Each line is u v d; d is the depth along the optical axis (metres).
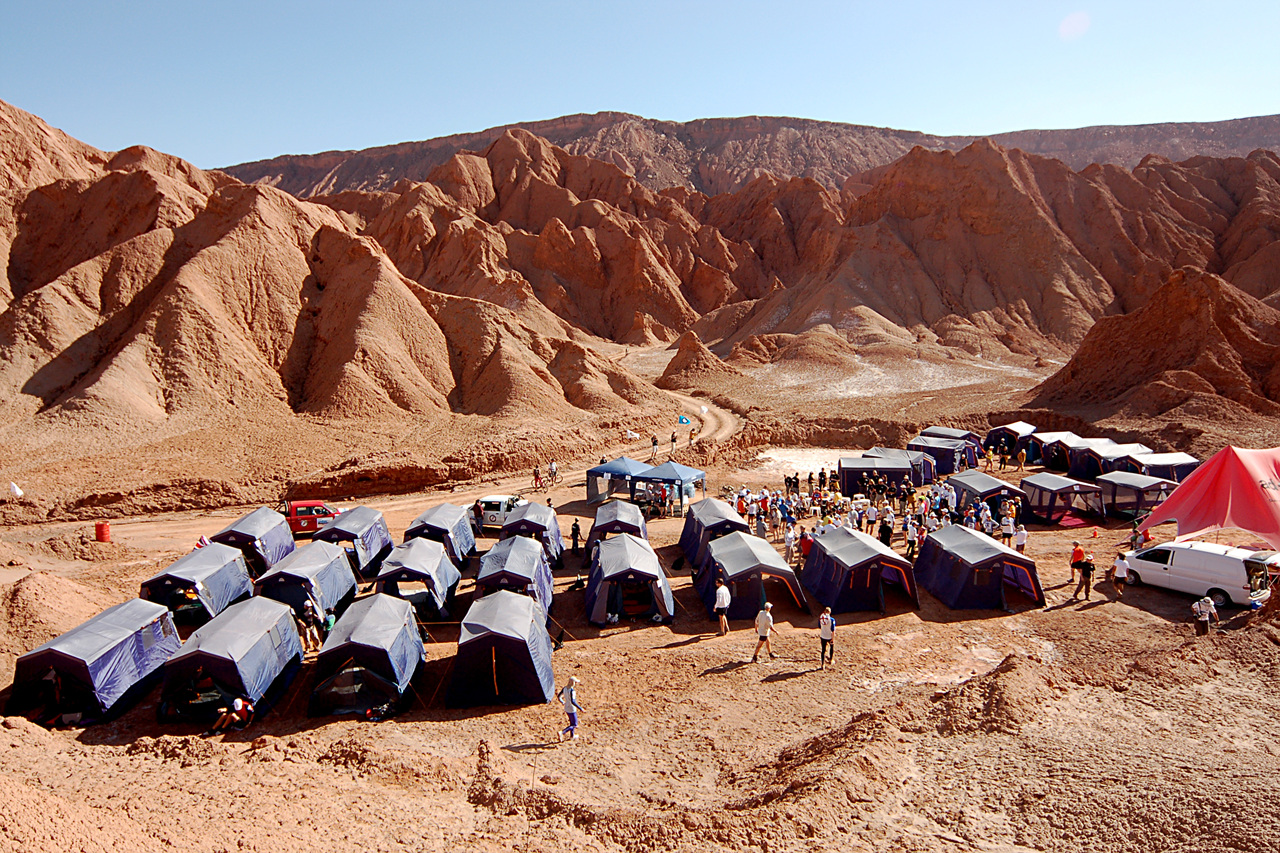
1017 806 11.55
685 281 154.75
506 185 172.25
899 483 40.44
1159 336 56.25
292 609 22.12
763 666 20.02
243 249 60.00
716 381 83.31
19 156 79.88
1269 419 46.22
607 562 24.30
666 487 38.88
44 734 16.23
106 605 24.62
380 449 47.31
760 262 162.62
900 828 11.05
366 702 18.06
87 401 45.72
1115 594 24.72
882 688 18.38
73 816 10.40
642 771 14.37
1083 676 17.02
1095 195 117.00
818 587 25.86
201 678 17.92
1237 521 25.44
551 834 11.34
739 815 11.38
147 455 42.84
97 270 56.78
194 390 50.31
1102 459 41.38
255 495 40.75
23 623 21.14
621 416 61.00
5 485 37.53
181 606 23.52
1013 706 14.80
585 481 45.97
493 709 18.08
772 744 15.49
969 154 123.19
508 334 65.44
